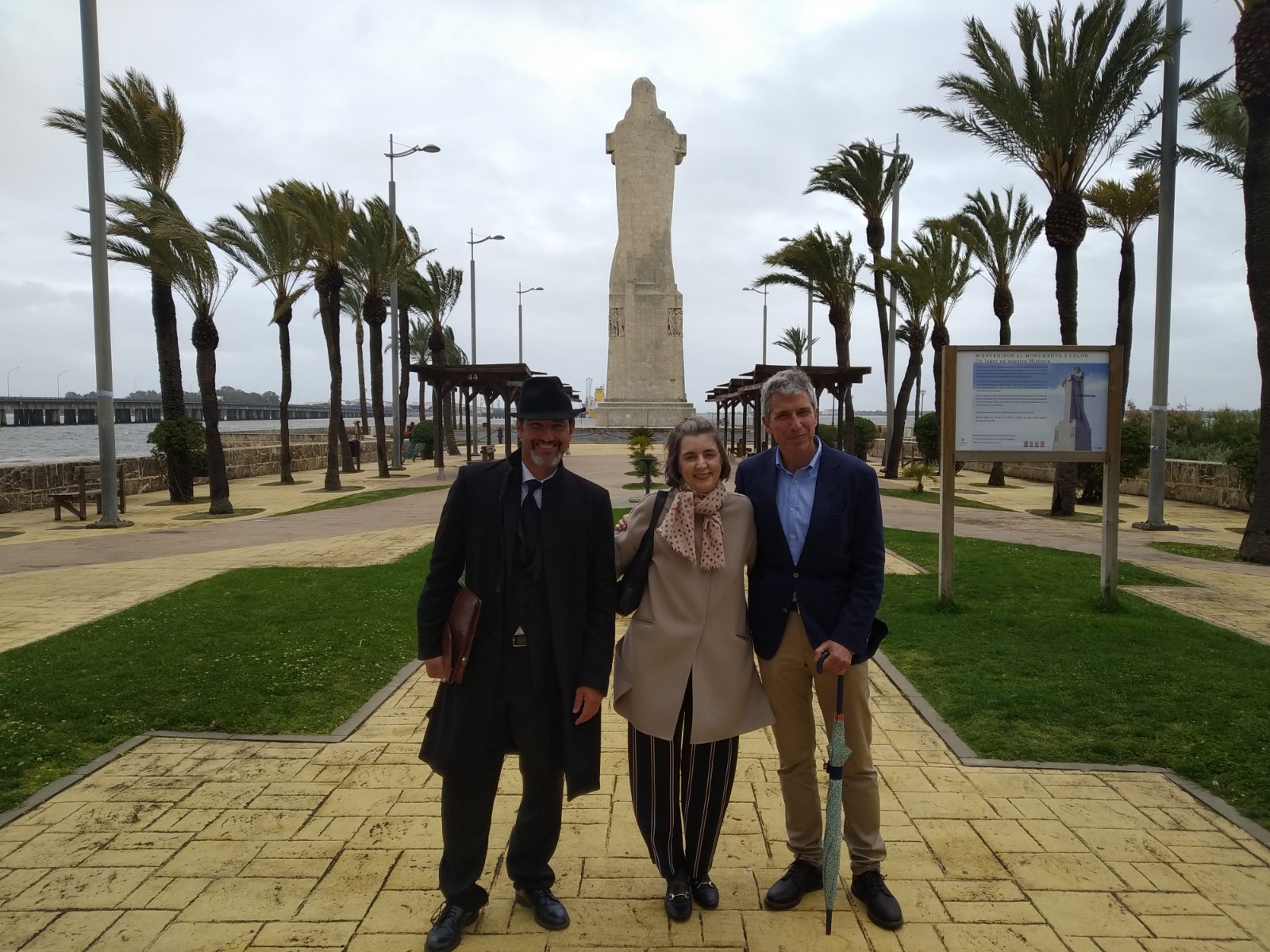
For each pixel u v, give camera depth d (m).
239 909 3.22
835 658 3.01
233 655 6.61
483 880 3.46
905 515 17.16
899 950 2.98
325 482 23.69
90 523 16.23
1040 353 7.89
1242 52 11.46
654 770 3.19
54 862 3.56
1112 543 8.07
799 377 3.21
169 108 19.17
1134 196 21.20
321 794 4.23
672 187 49.16
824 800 4.21
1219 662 6.42
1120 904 3.25
